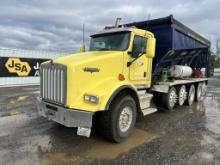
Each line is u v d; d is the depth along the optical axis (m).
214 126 6.09
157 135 5.27
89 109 4.24
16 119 6.30
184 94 8.88
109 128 4.56
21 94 11.45
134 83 5.70
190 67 10.31
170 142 4.80
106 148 4.42
